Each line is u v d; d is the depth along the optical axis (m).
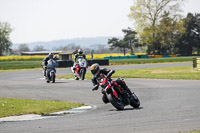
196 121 29.17
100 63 195.00
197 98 46.06
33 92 63.09
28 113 38.28
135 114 34.81
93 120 32.41
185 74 99.81
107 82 39.16
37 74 132.12
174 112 34.75
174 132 25.19
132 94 39.78
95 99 51.25
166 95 51.66
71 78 98.12
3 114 37.56
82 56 91.88
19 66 198.25
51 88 69.88
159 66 167.62
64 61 185.88
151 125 28.31
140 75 101.00
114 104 38.31
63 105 43.91
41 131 28.03
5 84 84.00
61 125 30.42
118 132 26.12
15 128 30.00
